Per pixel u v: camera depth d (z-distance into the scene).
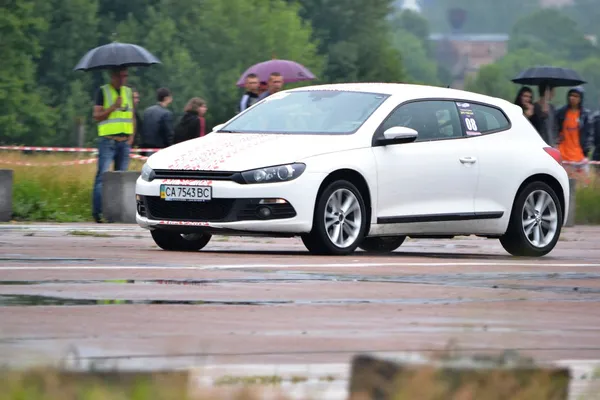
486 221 28.50
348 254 25.89
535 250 29.30
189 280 18.67
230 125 27.81
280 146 25.69
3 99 186.25
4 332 12.34
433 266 22.98
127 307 14.85
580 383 9.70
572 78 52.09
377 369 7.88
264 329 13.16
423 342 12.36
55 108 196.25
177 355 10.87
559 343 12.71
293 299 16.34
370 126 26.77
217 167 25.16
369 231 26.39
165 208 25.67
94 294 16.30
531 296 17.91
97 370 7.97
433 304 16.22
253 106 28.30
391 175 26.62
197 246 27.12
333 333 12.95
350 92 28.03
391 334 12.97
